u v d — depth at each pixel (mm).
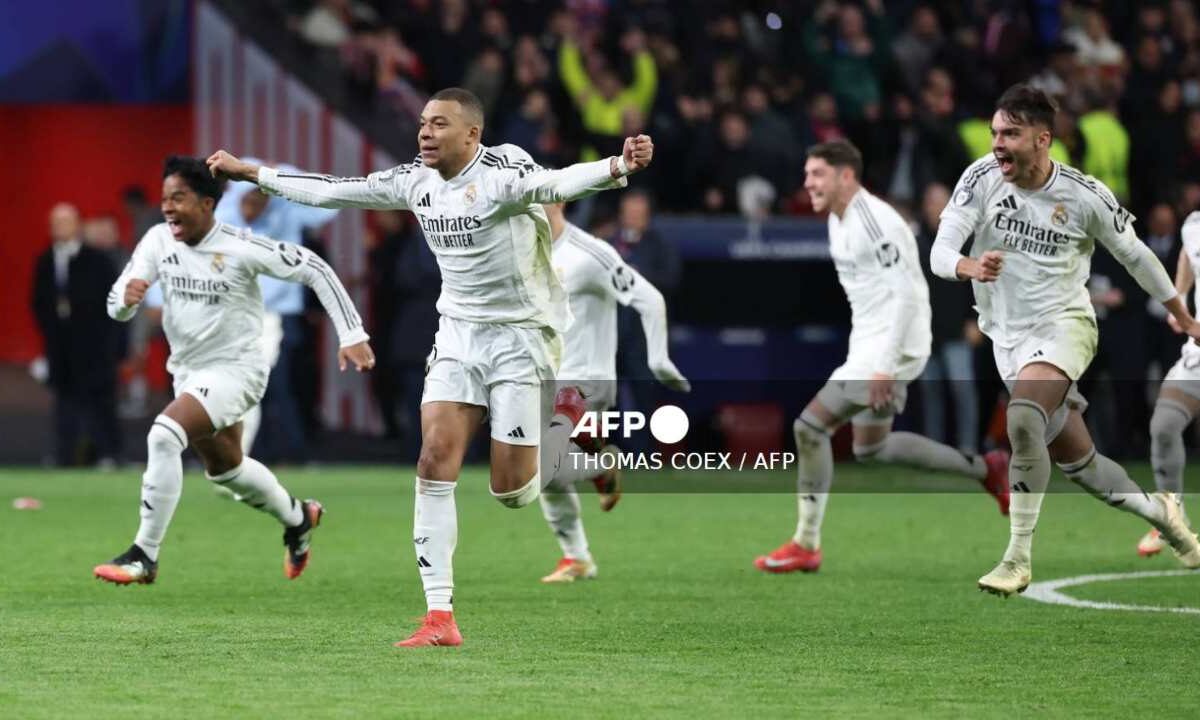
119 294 30875
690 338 56125
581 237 32625
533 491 26281
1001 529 42656
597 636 26719
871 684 23000
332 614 28672
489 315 25781
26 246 80875
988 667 24266
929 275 55250
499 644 25875
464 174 25344
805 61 66000
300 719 20453
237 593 31219
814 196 34625
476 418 26109
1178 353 58625
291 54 66812
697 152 61281
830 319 56875
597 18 67938
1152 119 65312
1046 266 29156
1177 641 26500
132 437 66125
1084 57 70312
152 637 26188
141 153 79375
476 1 68750
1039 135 28328
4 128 79938
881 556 37438
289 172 26875
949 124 62438
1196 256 33000
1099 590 32188
